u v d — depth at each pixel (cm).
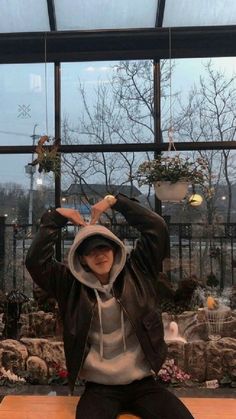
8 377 271
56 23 462
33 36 461
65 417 183
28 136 479
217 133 474
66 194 476
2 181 479
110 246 177
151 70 483
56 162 398
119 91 486
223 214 465
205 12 446
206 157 471
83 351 172
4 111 482
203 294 371
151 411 169
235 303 390
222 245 462
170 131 446
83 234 177
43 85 483
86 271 179
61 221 187
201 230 464
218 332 308
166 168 365
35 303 384
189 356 270
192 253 462
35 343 280
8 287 465
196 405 196
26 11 446
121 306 175
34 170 477
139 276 184
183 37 460
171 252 463
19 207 477
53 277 184
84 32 459
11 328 371
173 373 263
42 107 481
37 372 271
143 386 177
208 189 406
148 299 181
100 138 480
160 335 179
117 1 440
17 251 471
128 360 175
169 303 372
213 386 262
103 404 168
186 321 319
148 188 471
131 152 475
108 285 178
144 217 186
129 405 179
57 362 274
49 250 184
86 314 174
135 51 474
